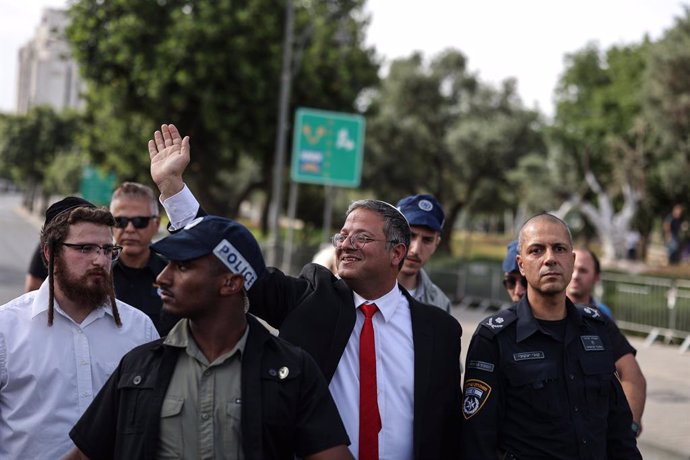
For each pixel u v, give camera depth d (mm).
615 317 14375
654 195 30969
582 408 3176
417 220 4160
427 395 3057
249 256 2598
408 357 3129
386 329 3160
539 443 3137
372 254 3133
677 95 25516
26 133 69688
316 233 36938
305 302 3129
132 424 2510
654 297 13484
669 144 26531
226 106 23438
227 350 2578
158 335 3408
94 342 3195
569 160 39969
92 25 23062
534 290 3295
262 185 29703
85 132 27859
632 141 30969
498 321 3283
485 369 3203
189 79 22266
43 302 3127
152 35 22953
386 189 35688
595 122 40656
